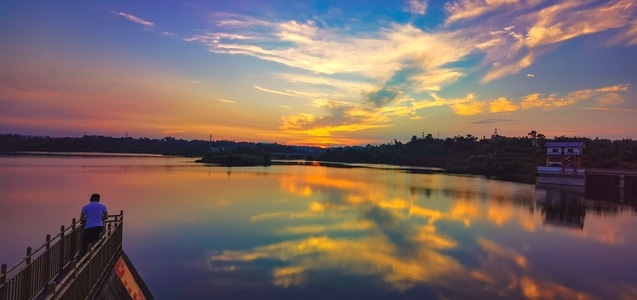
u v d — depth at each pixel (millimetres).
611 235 30953
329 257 23094
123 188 59188
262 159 174000
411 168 167125
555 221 37250
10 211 37531
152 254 22984
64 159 165625
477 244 27078
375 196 56062
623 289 18750
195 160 180125
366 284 18750
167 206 41531
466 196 57969
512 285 19031
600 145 121188
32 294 8820
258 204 44250
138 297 14578
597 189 74125
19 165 115875
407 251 24781
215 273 19828
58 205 41531
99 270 11227
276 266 21156
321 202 47688
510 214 41188
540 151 134750
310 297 17031
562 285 19156
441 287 18578
